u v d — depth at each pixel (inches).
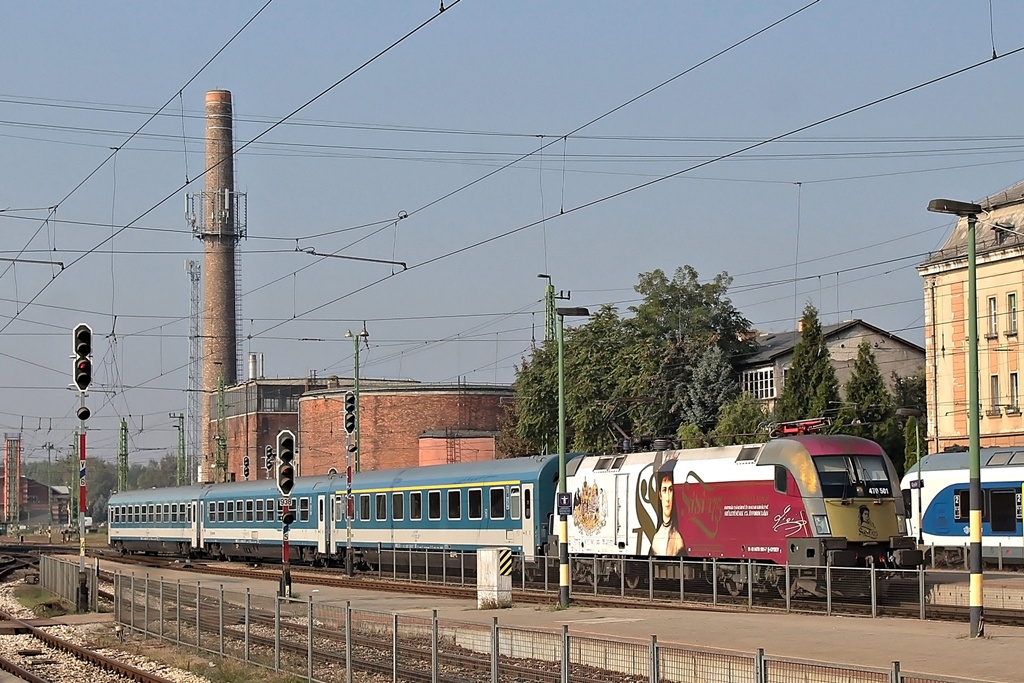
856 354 3437.5
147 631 1261.1
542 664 727.1
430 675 770.2
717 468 1412.4
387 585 1720.0
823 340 2815.0
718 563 1317.7
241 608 1013.8
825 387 2773.1
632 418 3024.1
